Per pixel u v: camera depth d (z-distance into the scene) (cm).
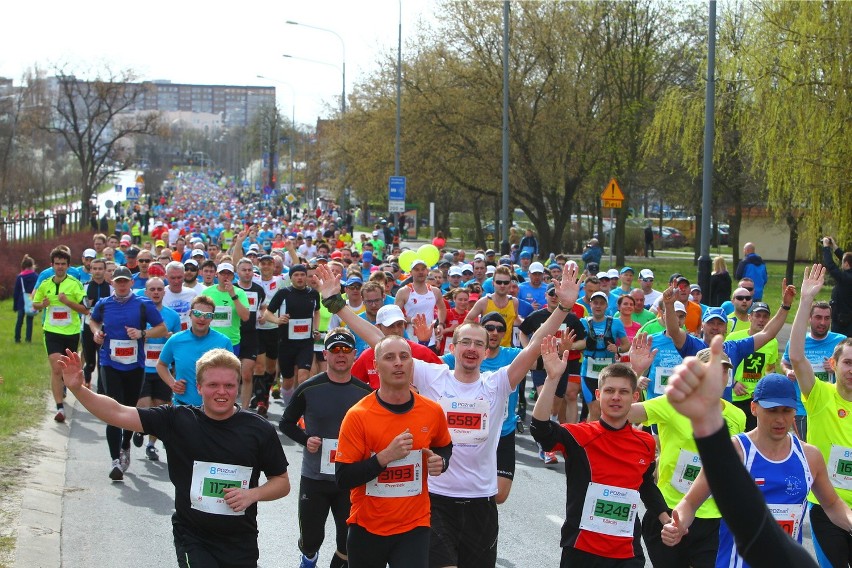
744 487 249
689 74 4072
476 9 3869
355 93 4766
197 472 507
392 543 534
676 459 620
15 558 703
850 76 2014
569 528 554
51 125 7375
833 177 2017
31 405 1327
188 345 929
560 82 3825
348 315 725
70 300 1274
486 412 609
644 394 948
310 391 676
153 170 13712
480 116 3875
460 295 1307
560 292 621
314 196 8738
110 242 2334
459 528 603
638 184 4841
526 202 4275
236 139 18838
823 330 929
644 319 1251
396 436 521
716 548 596
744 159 3139
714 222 5528
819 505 615
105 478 990
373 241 3150
